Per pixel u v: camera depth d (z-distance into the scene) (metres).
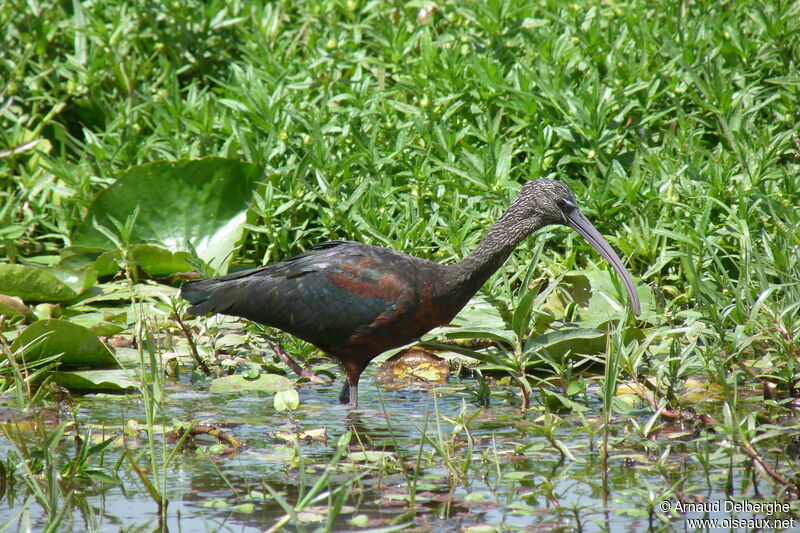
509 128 13.47
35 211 14.35
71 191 13.56
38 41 15.71
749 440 7.85
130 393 10.22
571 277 11.95
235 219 13.32
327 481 6.64
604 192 12.23
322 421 9.33
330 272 9.84
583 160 12.80
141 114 14.89
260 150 13.22
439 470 7.98
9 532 6.79
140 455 8.34
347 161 12.63
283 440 8.73
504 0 14.33
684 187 12.26
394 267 9.79
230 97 14.42
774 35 13.77
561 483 7.66
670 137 12.99
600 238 10.24
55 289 12.18
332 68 14.10
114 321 11.92
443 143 12.93
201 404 9.84
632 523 6.92
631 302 10.19
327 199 12.38
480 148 13.25
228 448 8.48
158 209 13.27
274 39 15.50
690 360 9.34
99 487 7.64
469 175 12.43
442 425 9.13
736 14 14.58
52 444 7.20
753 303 9.91
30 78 15.37
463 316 11.54
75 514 7.10
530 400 9.83
